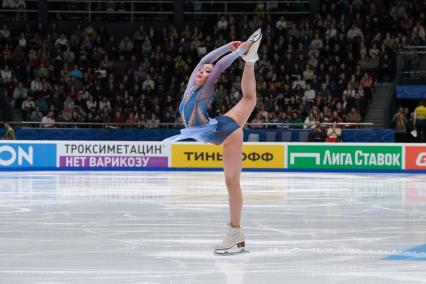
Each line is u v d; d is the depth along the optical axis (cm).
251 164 3256
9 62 4044
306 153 3231
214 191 2100
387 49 3981
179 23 4506
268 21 4250
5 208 1623
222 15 4544
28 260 952
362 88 3769
